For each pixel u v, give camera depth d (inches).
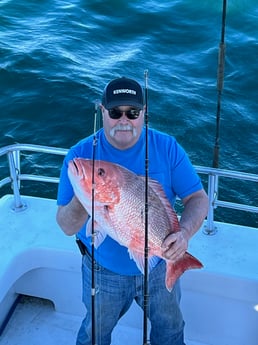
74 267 136.6
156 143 94.8
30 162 402.0
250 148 425.4
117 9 718.5
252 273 127.9
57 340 136.3
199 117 470.3
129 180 86.0
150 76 550.6
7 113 474.6
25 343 135.3
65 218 92.7
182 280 129.3
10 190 371.9
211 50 617.6
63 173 95.9
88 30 657.6
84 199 85.6
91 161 85.0
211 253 134.4
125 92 87.1
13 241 138.9
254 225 339.0
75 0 740.7
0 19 668.7
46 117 470.6
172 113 476.4
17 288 143.9
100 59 585.3
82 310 142.0
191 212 96.3
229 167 400.2
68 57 575.8
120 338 135.1
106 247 97.7
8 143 436.1
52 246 136.6
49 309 144.1
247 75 546.3
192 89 523.5
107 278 100.4
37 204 153.9
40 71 539.2
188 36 658.8
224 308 131.1
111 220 86.1
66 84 516.1
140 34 661.9
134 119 88.7
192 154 422.3
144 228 87.3
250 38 642.8
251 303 129.0
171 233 89.0
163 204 88.7
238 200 358.9
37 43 602.2
